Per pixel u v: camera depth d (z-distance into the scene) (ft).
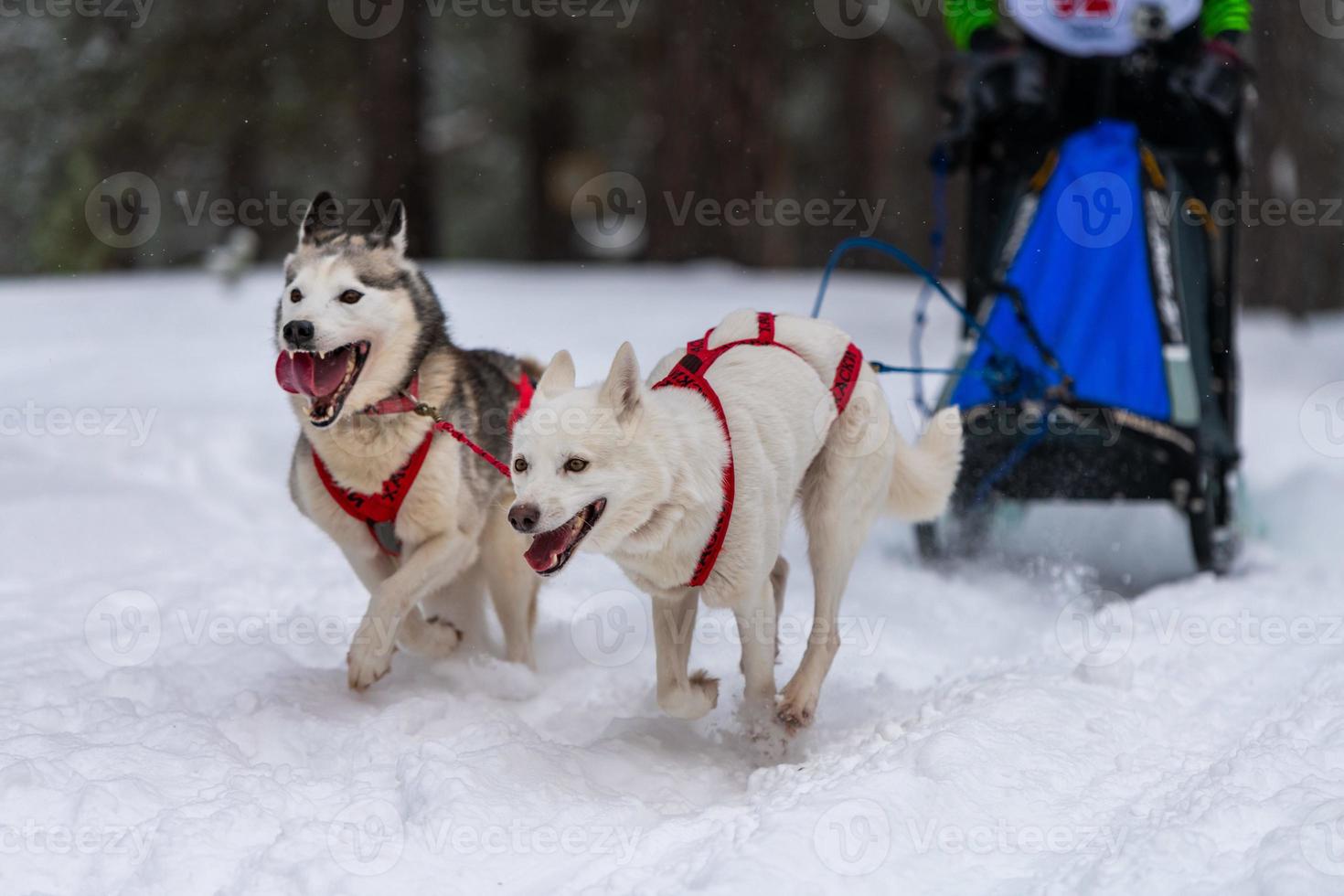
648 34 86.79
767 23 69.15
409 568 17.92
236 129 82.38
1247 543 27.78
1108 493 24.68
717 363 16.99
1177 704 17.19
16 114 83.05
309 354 17.30
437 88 98.32
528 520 14.12
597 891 11.85
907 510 19.40
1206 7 26.66
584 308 55.31
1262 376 53.42
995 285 24.35
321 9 78.13
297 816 13.65
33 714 16.03
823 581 17.67
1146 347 24.53
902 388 42.60
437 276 66.33
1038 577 25.80
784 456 16.28
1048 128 26.55
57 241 85.87
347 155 86.89
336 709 17.44
